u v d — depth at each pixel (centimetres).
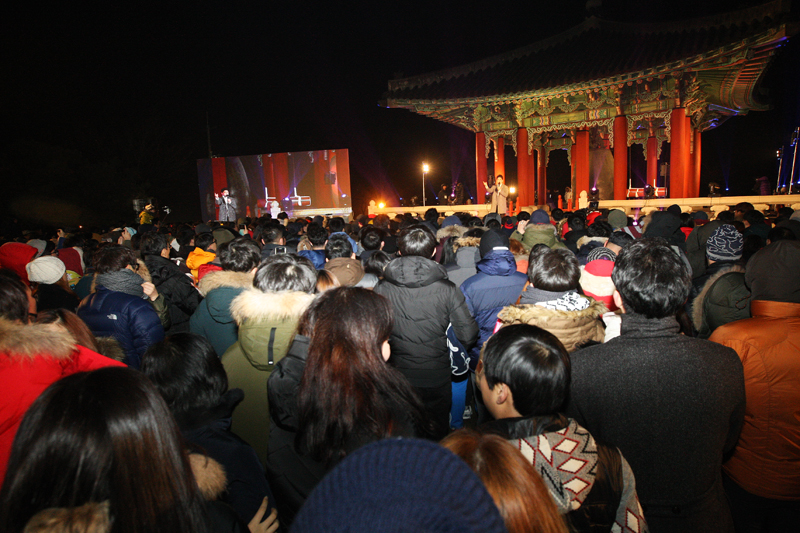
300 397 191
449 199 2742
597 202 1680
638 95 1866
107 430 110
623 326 213
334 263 423
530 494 112
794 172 2589
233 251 381
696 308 349
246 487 196
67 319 256
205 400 200
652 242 215
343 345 189
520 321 254
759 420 230
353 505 61
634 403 196
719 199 1581
